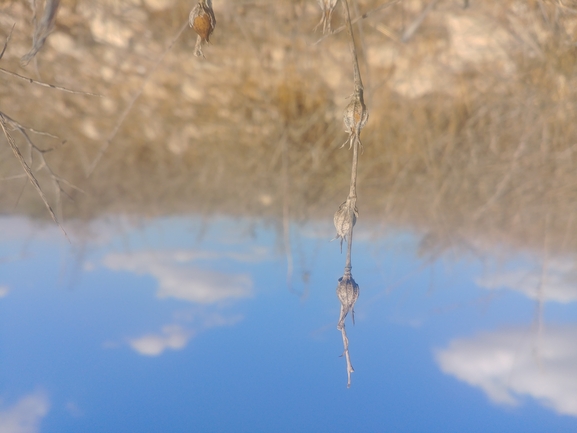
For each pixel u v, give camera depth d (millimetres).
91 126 656
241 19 649
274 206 622
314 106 655
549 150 602
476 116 630
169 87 662
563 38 597
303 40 650
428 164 619
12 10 599
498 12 635
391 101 649
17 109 642
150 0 650
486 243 577
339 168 639
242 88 658
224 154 647
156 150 655
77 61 646
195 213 619
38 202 621
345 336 375
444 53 648
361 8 643
